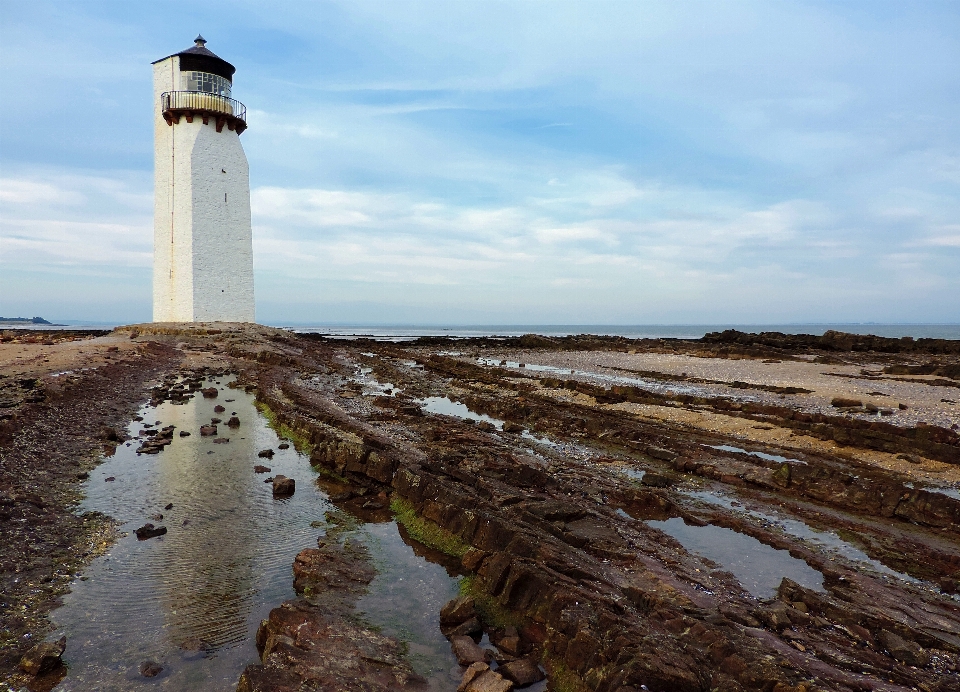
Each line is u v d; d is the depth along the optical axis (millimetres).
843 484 15297
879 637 8508
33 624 8461
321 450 17375
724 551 11984
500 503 12875
